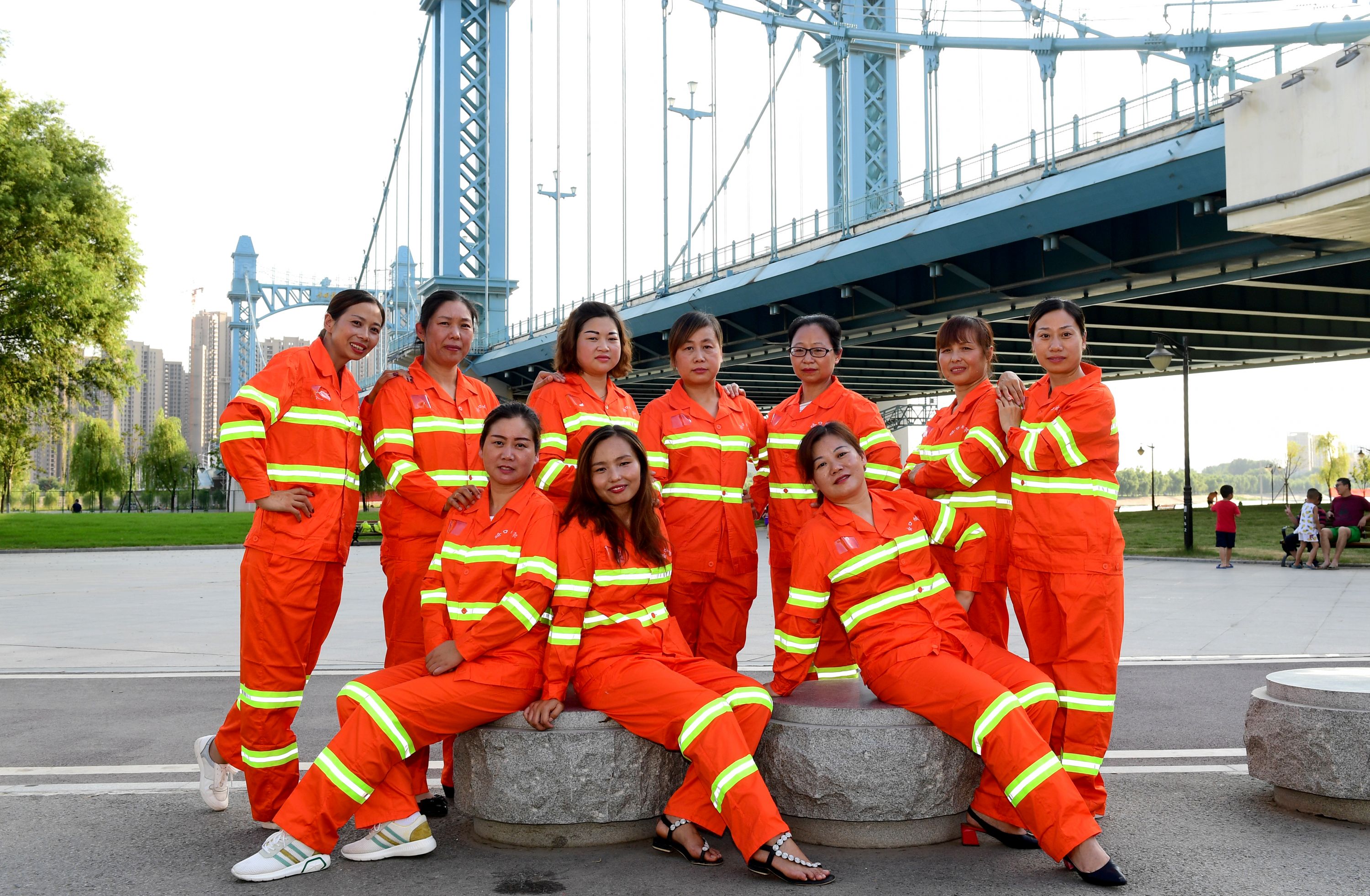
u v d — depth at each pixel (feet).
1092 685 13.69
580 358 15.99
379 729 12.45
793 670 13.85
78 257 91.25
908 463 16.72
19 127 92.68
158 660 28.81
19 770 17.08
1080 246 65.82
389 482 14.82
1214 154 54.34
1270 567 61.52
